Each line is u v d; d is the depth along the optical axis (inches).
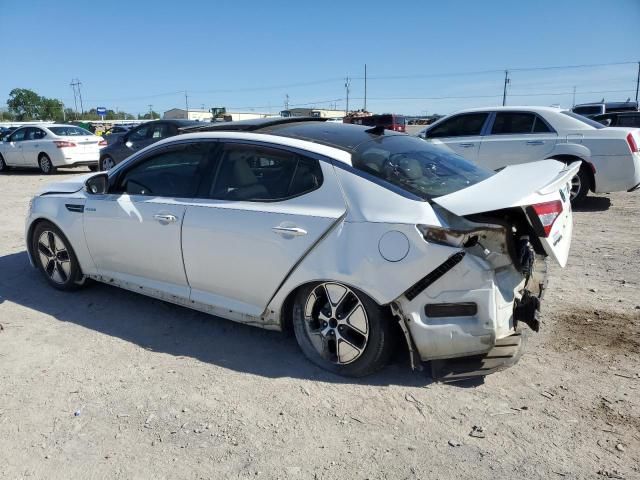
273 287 135.2
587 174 322.3
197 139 154.4
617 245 245.0
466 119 358.9
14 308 178.4
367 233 120.3
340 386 127.0
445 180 131.6
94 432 110.9
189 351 146.6
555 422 110.7
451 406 117.5
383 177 125.6
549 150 323.9
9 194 449.1
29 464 101.7
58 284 192.1
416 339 118.7
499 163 341.4
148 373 134.6
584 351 140.5
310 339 135.3
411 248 115.2
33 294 191.2
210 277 147.2
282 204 134.2
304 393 124.2
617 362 134.3
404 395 122.3
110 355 144.6
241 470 99.0
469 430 109.0
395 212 119.1
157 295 162.9
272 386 127.5
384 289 118.3
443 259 112.8
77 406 120.1
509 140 336.8
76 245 180.2
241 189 142.9
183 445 106.3
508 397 120.3
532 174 128.7
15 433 110.9
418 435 107.9
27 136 655.1
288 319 143.0
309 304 134.0
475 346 115.3
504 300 118.0
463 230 112.7
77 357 143.6
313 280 127.8
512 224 124.1
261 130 148.7
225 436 108.9
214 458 102.3
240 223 138.1
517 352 126.4
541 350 141.6
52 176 612.7
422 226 114.9
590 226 285.6
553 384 125.0
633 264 214.4
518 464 98.5
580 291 184.4
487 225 115.6
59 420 115.0
